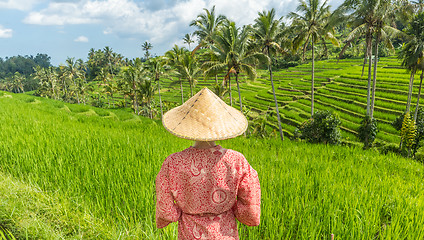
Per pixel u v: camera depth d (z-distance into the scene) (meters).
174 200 1.57
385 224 3.52
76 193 3.65
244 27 25.09
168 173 1.44
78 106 23.17
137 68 54.69
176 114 1.55
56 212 3.12
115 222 3.19
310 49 94.81
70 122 12.88
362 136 25.48
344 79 53.47
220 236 1.43
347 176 5.93
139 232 2.88
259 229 3.04
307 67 80.44
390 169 9.45
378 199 3.92
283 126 39.22
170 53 40.84
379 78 48.09
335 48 92.44
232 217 1.53
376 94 42.00
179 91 81.69
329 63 78.88
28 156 4.87
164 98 75.50
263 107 50.44
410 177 7.95
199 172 1.38
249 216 1.47
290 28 27.33
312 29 27.20
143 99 55.53
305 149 12.40
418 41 25.44
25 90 152.88
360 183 5.34
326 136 21.69
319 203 3.55
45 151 5.37
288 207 3.58
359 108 38.78
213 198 1.40
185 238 1.49
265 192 3.84
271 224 2.99
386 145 26.72
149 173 4.32
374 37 25.56
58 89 102.12
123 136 8.63
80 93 90.31
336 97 45.34
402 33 24.52
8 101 18.61
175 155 1.45
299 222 3.06
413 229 3.03
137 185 3.89
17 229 2.84
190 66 39.09
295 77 72.44
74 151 5.50
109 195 3.57
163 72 47.34
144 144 6.89
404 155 24.11
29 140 6.04
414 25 25.58
